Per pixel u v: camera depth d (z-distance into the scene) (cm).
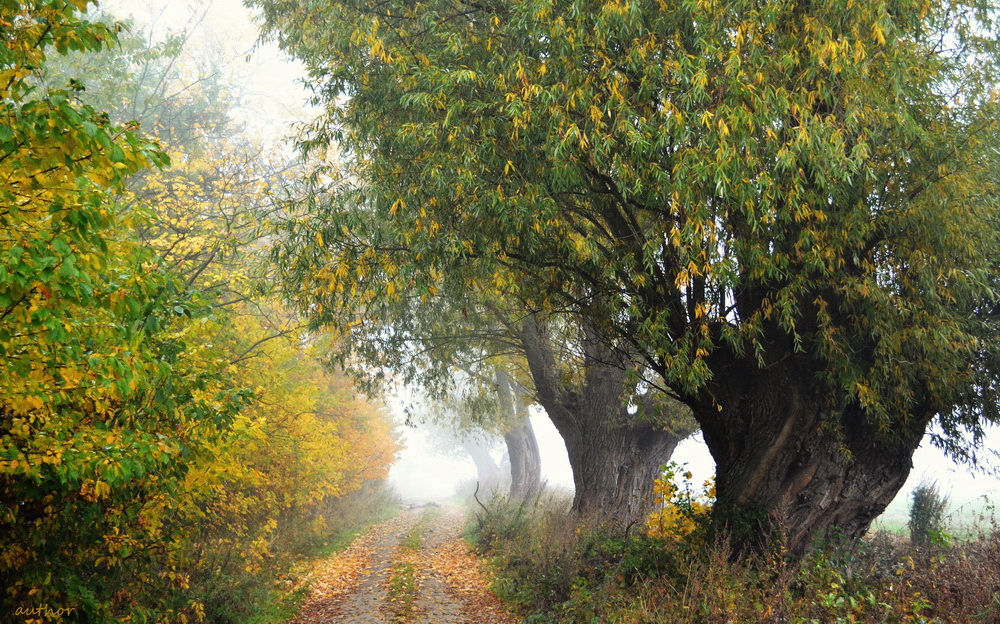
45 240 366
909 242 750
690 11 739
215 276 1035
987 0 817
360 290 1029
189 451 635
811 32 739
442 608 1078
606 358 1471
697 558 874
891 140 761
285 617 999
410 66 883
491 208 834
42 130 353
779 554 811
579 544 1195
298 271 969
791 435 901
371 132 941
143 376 484
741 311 894
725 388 956
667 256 851
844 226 741
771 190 712
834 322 846
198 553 1034
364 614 1032
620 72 799
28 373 429
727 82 733
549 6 741
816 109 798
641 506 1534
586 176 870
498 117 830
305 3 1005
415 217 905
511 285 1009
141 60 1476
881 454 917
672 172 768
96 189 405
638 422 1616
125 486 636
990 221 770
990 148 743
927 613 657
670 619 727
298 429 1288
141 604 796
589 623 838
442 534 2425
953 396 855
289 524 1722
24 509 618
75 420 552
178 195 1132
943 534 817
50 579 610
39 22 407
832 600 654
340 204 962
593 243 908
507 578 1231
